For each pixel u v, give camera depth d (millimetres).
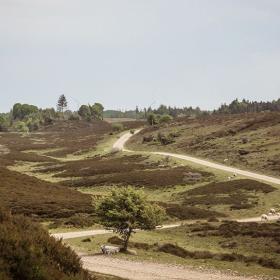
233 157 183625
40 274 17125
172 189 138875
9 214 20438
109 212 60969
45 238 19281
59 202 100750
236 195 121500
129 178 153625
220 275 47281
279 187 127750
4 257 17109
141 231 81875
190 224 86438
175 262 54062
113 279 39156
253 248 65000
